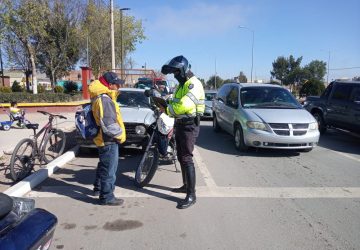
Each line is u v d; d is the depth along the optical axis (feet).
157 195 20.07
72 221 16.51
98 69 141.08
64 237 14.92
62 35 112.27
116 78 18.22
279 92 35.22
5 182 21.71
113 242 14.52
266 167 26.76
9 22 76.64
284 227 16.08
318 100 44.42
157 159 20.72
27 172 22.70
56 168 24.99
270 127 29.86
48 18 104.63
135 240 14.70
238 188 21.53
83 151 31.68
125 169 25.62
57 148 27.61
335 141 39.75
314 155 31.37
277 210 18.10
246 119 31.14
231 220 16.78
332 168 26.71
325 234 15.44
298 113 31.27
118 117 18.56
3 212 8.84
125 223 16.34
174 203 18.88
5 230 8.86
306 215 17.49
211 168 26.22
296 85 242.99
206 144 36.35
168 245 14.30
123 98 34.45
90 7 123.24
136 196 19.89
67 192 20.43
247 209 18.16
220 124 40.75
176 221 16.61
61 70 128.77
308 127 30.14
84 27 122.62
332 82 43.32
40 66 126.21
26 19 87.04
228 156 30.53
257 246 14.29
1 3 72.54
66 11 110.11
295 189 21.48
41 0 96.37
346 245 14.49
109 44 137.18
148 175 20.75
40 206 18.29
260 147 30.81
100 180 18.43
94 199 19.38
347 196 20.35
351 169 26.50
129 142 28.66
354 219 17.10
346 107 39.34
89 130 18.26
